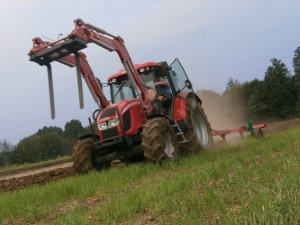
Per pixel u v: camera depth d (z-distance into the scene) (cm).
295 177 452
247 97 7350
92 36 927
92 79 1019
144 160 1020
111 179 741
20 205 617
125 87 1059
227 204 435
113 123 941
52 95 949
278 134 1481
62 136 7781
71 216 470
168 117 970
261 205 365
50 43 921
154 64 1048
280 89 6931
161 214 441
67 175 1156
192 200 448
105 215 459
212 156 911
